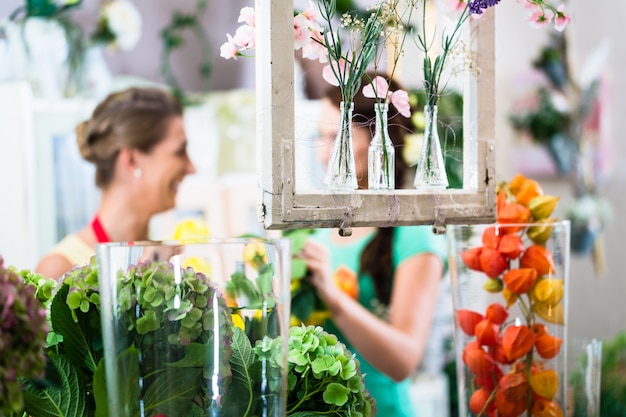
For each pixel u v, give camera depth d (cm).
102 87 270
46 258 259
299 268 243
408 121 106
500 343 101
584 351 106
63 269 259
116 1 270
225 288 76
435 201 104
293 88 93
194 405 76
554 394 102
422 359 284
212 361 76
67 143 265
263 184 93
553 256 101
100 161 267
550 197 109
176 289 75
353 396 93
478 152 109
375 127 99
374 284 252
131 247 75
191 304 75
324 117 106
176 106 275
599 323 336
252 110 286
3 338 67
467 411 105
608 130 337
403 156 163
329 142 100
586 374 106
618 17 337
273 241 78
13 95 261
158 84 275
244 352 77
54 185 263
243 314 77
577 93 331
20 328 69
